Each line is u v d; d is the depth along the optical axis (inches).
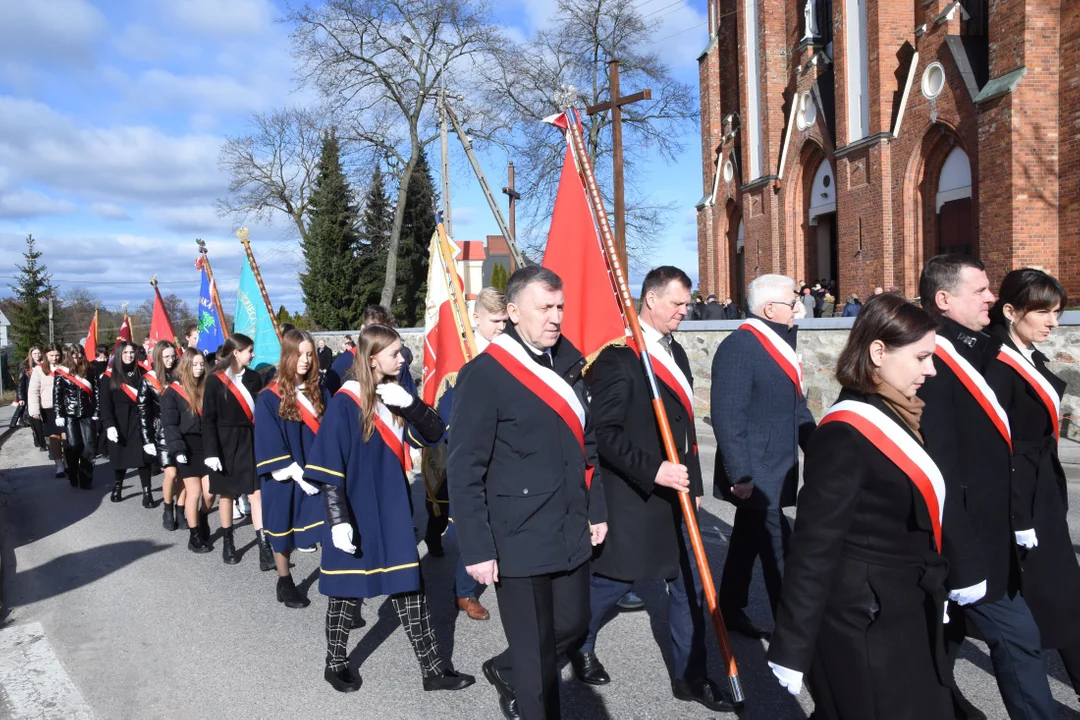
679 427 155.6
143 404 320.8
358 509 161.0
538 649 123.2
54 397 413.7
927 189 724.7
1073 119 602.2
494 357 128.6
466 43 1241.4
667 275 154.9
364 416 161.0
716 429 168.7
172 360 316.5
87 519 342.3
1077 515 264.7
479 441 125.1
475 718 152.5
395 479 164.2
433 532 255.0
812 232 910.4
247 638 198.1
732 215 1087.0
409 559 162.2
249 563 265.7
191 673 178.7
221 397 257.9
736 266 1087.0
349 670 168.6
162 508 360.2
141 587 243.0
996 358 129.0
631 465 140.5
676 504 151.3
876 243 775.1
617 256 155.0
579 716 148.0
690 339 540.1
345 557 161.0
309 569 257.9
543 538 124.4
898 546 91.4
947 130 694.5
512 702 142.7
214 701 164.2
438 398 254.2
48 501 387.5
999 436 118.8
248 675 176.1
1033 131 613.6
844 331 437.7
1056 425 130.9
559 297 129.1
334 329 1622.8
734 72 1077.8
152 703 164.9
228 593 234.4
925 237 729.0
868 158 780.0
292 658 184.4
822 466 92.3
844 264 824.3
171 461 308.5
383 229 1632.6
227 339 266.7
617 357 151.3
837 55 823.1
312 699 163.0
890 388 93.9
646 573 148.1
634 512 149.3
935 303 133.6
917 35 719.7
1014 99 610.2
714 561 233.8
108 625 211.9
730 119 1067.3
